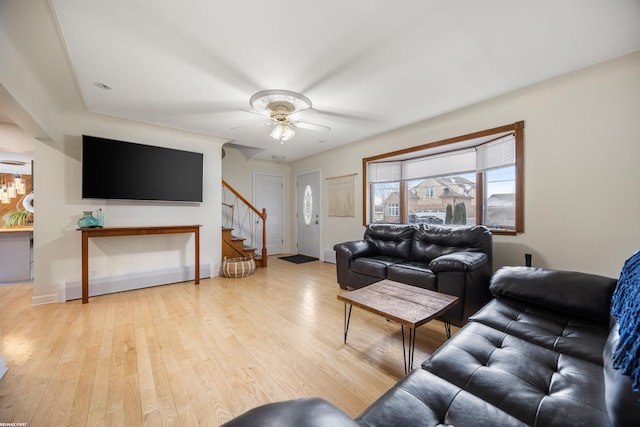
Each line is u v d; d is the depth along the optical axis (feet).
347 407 4.67
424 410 2.95
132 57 6.68
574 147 8.08
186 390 5.10
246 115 10.71
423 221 13.38
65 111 10.11
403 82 8.14
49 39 5.98
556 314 5.16
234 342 6.95
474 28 5.80
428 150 12.24
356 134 13.89
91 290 10.66
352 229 16.17
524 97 8.96
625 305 3.31
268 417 2.08
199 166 13.20
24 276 13.16
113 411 4.55
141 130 11.87
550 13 5.38
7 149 12.41
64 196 10.28
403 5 5.09
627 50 6.73
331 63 7.05
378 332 7.57
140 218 11.91
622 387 2.41
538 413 2.85
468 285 7.64
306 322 8.23
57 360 6.07
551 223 8.59
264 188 20.63
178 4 4.99
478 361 3.89
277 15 5.31
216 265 14.05
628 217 7.29
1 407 4.60
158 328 7.76
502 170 10.23
